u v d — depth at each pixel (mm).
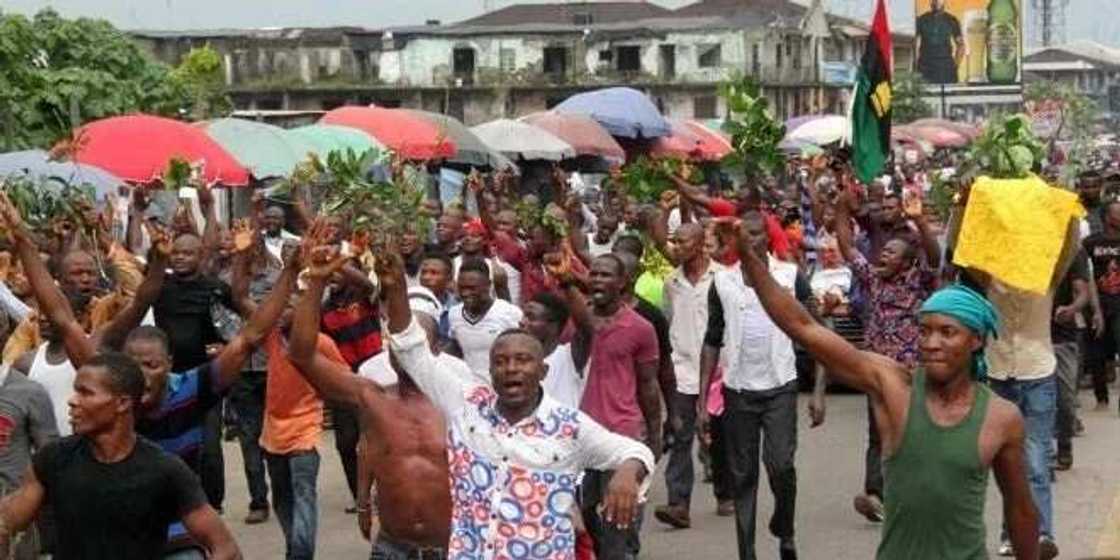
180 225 14844
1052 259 9523
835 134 38000
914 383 6672
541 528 6945
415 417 7801
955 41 76625
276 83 68812
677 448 12688
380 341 13500
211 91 37969
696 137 34500
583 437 7000
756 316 10938
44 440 9055
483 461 7008
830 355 6848
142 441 6730
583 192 29953
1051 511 11211
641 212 15414
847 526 12570
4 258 10742
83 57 34062
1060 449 14320
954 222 11195
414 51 71000
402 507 7754
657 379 10672
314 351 7738
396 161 14383
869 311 12727
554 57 72500
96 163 19125
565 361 10148
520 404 7020
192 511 6684
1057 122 43312
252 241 11547
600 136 30922
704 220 11523
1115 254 17016
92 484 6590
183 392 7762
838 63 83750
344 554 11992
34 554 9008
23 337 10125
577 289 10070
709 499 13805
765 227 11719
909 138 51625
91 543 6621
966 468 6516
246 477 13531
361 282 13328
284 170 22078
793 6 91188
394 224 9688
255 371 12820
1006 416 6578
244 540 12547
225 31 69250
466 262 11078
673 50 74125
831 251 19250
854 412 18062
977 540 6594
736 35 74125
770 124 13641
